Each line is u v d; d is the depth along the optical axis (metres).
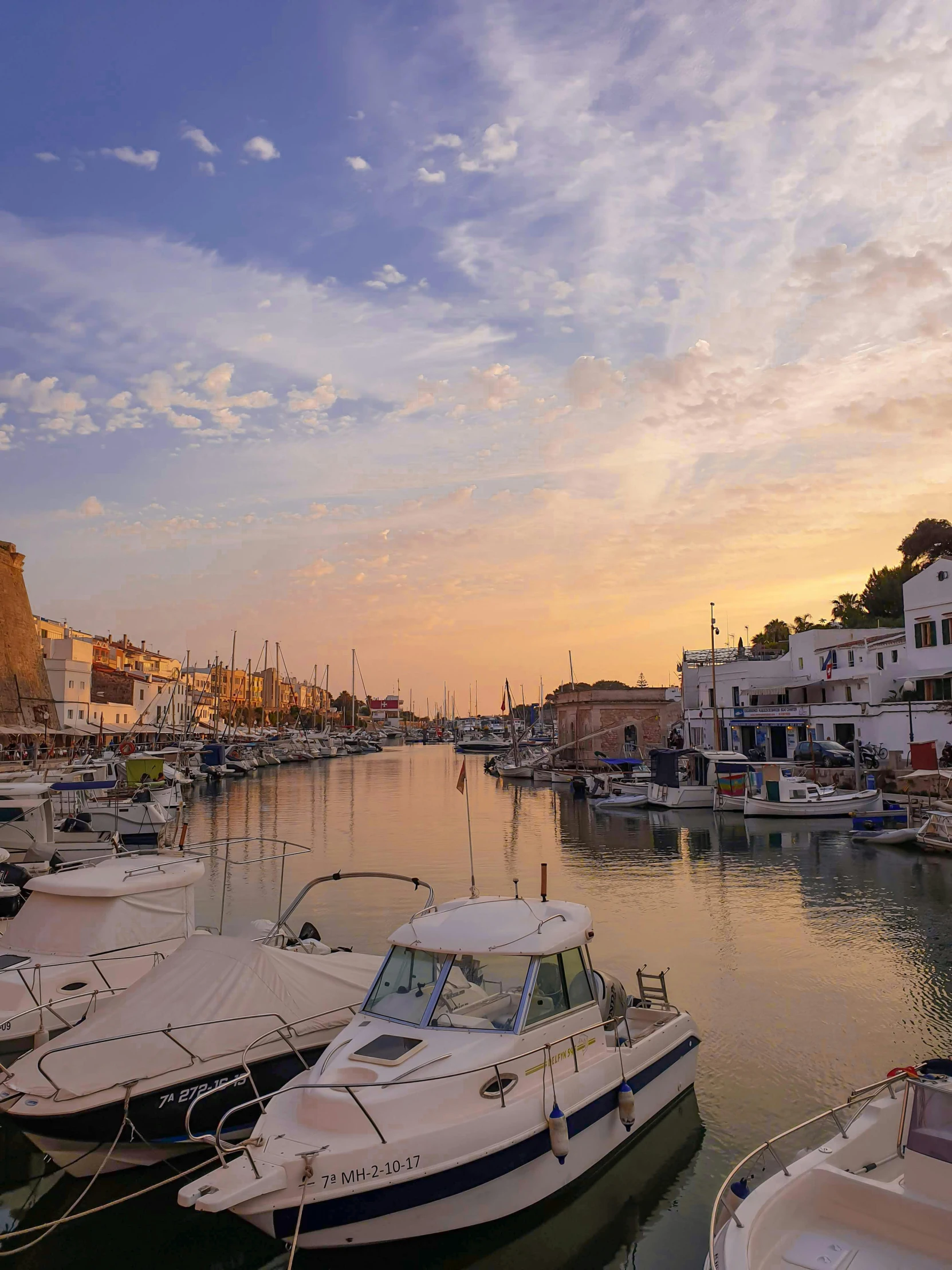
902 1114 7.45
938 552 81.69
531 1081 8.39
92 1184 8.62
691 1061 10.95
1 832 24.84
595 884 25.45
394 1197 7.22
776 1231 6.36
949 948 17.94
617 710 75.62
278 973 10.55
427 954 9.30
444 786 67.00
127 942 12.39
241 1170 7.02
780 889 24.45
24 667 67.50
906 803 36.78
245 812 47.16
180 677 118.38
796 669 64.56
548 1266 7.96
